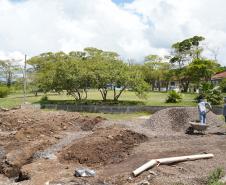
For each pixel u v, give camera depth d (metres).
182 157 13.25
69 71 47.12
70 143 17.22
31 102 52.25
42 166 13.42
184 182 10.88
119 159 14.28
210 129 21.77
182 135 19.66
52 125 22.31
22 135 19.81
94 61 50.62
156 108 37.69
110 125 23.12
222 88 52.81
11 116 25.86
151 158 13.69
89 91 76.88
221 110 34.84
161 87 97.50
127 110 37.97
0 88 63.88
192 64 71.69
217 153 14.48
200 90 43.75
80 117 25.19
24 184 11.51
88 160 14.20
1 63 85.50
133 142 16.94
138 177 11.46
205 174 11.69
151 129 22.66
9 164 15.20
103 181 11.34
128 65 50.88
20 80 76.31
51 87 49.56
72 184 11.12
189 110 23.66
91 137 17.14
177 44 86.25
